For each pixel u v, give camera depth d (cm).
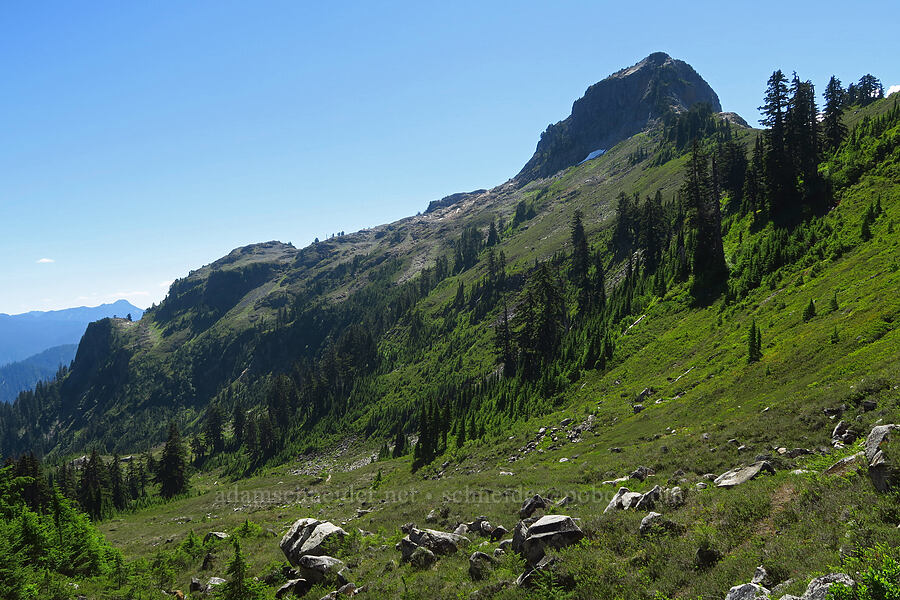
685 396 4100
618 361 6188
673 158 17238
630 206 11031
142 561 2270
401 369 13975
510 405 6806
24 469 6738
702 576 1025
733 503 1296
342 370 15350
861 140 7400
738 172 8794
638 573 1128
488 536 1803
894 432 1173
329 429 12719
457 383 10844
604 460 3042
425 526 2222
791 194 6969
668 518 1348
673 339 5881
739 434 2344
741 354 4247
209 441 15362
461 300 15750
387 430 11006
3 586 1611
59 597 1712
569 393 6091
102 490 8519
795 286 5125
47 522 2238
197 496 9331
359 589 1566
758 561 975
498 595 1245
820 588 706
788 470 1580
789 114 7288
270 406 16088
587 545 1334
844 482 1151
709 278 6694
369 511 3017
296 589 1722
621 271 9656
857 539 889
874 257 4434
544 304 7800
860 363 2652
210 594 1848
